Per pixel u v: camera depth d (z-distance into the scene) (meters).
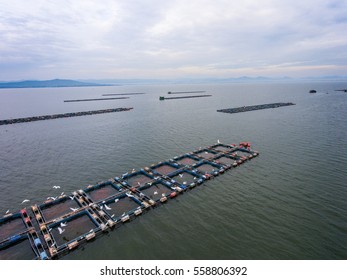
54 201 35.19
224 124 90.19
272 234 26.83
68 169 47.72
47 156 55.72
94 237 27.19
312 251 24.06
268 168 46.09
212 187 39.00
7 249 26.20
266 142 64.12
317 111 114.94
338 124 83.00
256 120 96.62
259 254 23.84
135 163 50.66
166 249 25.06
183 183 39.66
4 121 100.75
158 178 41.94
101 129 85.44
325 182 38.97
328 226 27.94
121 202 35.16
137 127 87.56
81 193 37.31
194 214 31.34
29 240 27.28
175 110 135.12
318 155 51.88
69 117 114.50
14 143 68.06
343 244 24.98
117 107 156.50
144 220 30.36
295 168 45.34
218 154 54.72
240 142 65.00
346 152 53.03
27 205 35.06
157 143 65.50
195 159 52.75
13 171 47.12
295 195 35.22
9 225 30.47
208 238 26.53
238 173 44.34
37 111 141.38
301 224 28.44
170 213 31.78
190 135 74.06
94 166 49.12
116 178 41.94
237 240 26.03
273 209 31.80
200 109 136.88
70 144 65.81
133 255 24.41
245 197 35.25
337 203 32.66
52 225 29.58
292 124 86.25
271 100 177.88
